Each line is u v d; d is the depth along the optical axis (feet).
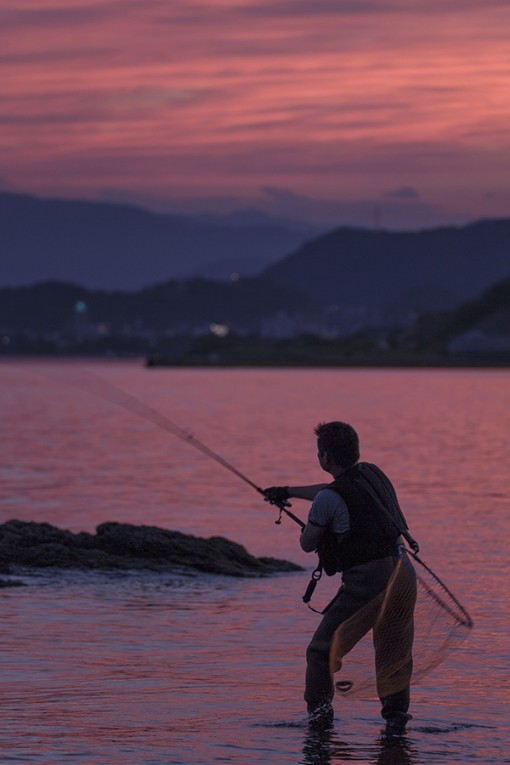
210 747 52.49
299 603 89.71
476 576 100.42
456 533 129.59
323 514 55.88
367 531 55.67
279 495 59.11
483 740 54.03
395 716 56.08
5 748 52.01
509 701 61.05
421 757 51.34
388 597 55.36
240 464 238.07
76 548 109.40
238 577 102.89
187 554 107.86
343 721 57.31
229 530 135.54
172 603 89.04
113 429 383.24
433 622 55.67
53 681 64.23
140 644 73.77
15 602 88.74
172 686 63.21
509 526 136.05
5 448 288.51
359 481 56.54
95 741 53.21
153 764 49.88
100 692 61.98
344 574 56.18
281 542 125.90
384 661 55.57
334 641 55.67
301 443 306.76
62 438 333.01
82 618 82.53
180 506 160.86
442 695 62.13
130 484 194.49
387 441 316.60
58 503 164.76
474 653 71.87
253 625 80.48
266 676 65.67
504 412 510.99
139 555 108.78
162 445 300.81
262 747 52.65
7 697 60.80
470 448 288.51
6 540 110.52
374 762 50.57
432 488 185.78
